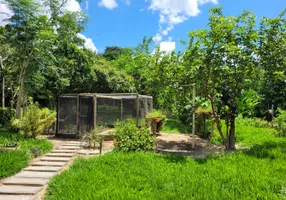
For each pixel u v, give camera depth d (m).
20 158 6.51
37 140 9.05
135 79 21.67
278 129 12.15
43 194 4.64
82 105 10.85
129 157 6.50
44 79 13.73
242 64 8.02
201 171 5.43
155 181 4.71
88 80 17.23
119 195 3.97
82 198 3.95
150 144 7.83
